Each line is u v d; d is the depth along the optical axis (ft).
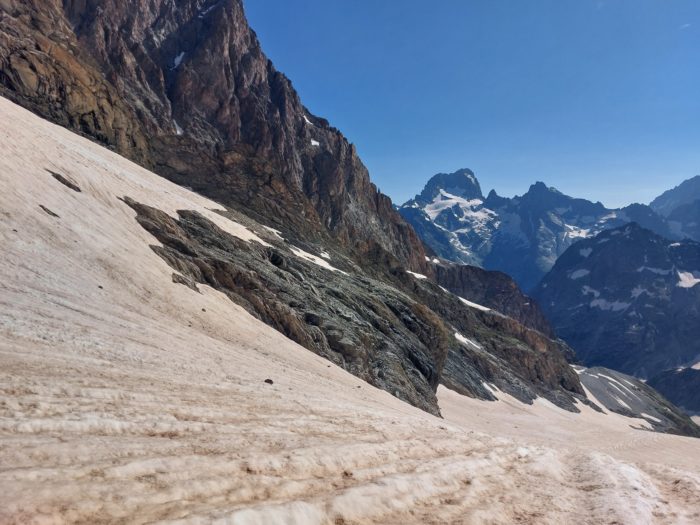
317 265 257.96
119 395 38.42
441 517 28.32
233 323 123.03
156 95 430.61
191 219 188.65
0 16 305.12
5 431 25.67
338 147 616.39
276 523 21.79
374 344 199.72
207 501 22.95
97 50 394.73
